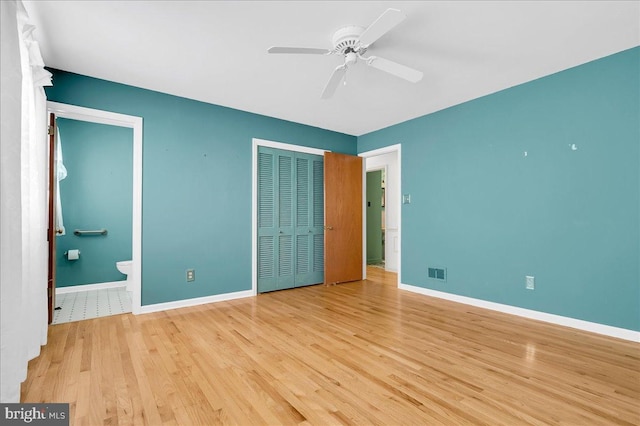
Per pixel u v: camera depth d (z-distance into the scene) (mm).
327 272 4496
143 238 3160
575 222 2709
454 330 2654
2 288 1279
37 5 1876
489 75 2891
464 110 3564
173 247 3330
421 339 2453
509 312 3139
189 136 3443
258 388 1740
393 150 4465
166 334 2561
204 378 1847
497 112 3264
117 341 2404
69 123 4176
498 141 3252
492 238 3293
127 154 4598
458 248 3613
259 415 1502
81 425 1423
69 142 4172
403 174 4281
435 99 3473
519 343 2369
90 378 1837
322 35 2242
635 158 2402
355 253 4844
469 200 3510
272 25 2117
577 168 2697
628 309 2424
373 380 1827
